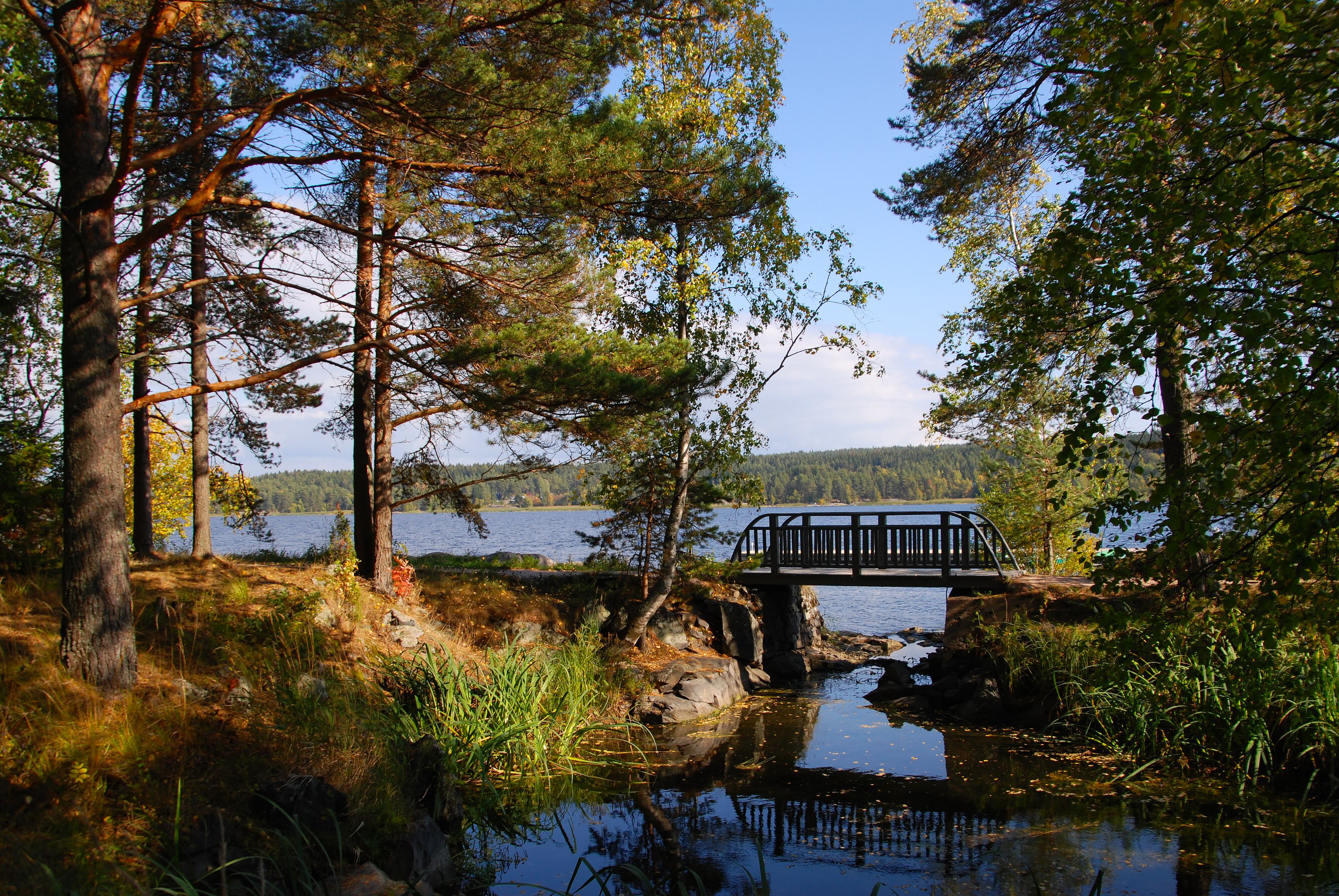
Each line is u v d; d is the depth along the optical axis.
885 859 6.84
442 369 9.14
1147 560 5.37
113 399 6.90
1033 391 11.86
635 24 8.26
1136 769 8.70
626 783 8.88
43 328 11.34
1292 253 5.19
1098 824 7.42
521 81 7.68
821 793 8.55
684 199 8.87
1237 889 6.03
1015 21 9.95
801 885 6.39
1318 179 5.05
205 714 6.70
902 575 14.97
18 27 7.38
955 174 11.80
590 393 8.57
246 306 10.15
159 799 5.46
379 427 11.88
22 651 6.76
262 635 8.79
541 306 9.45
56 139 9.35
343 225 8.52
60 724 5.73
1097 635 5.96
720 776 9.15
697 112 12.66
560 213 8.33
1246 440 4.79
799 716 12.06
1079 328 5.82
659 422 13.00
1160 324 5.13
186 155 9.46
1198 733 8.88
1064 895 6.06
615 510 14.69
